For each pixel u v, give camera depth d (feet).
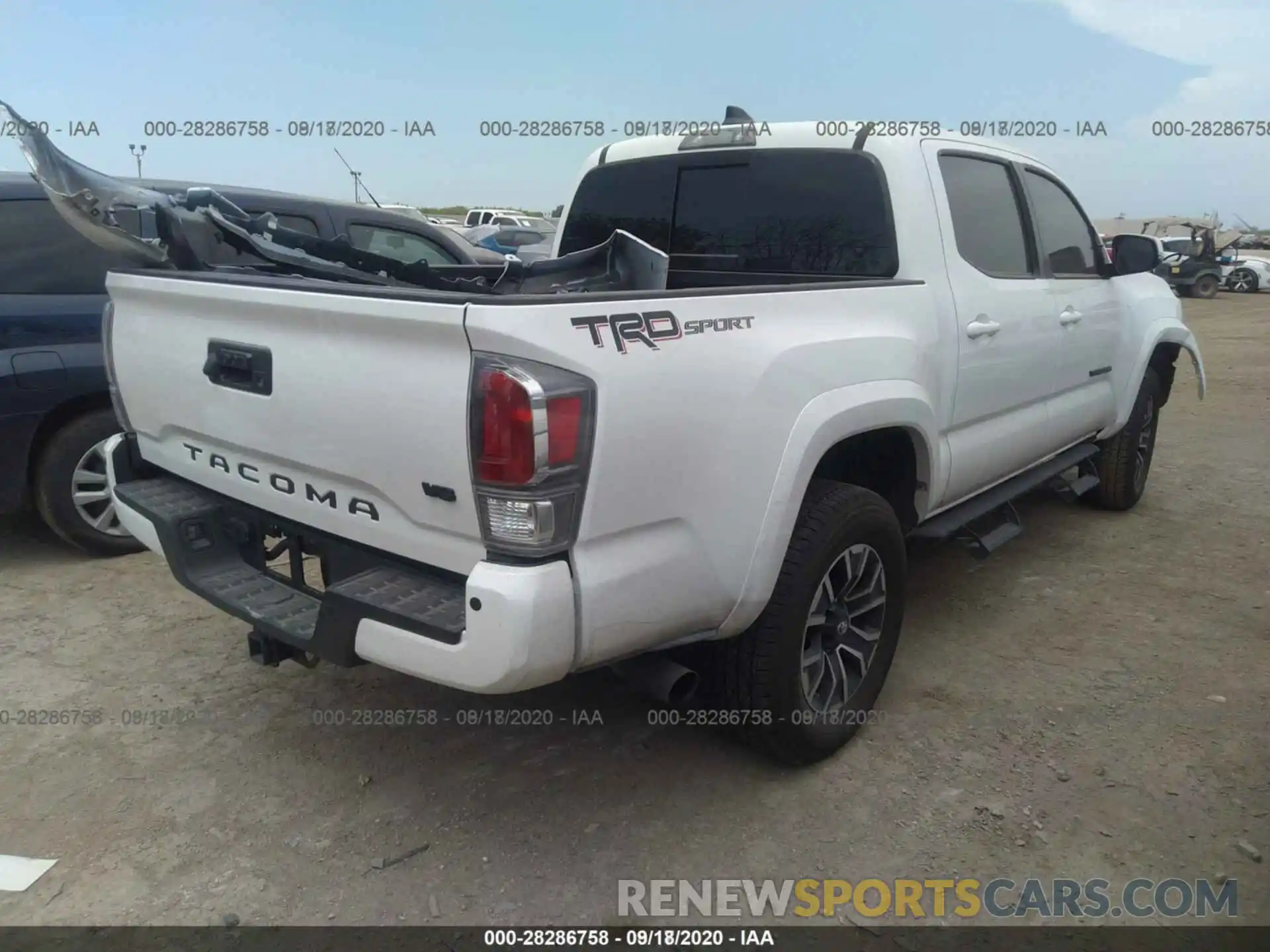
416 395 7.18
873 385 9.66
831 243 11.61
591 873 8.50
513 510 6.86
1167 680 11.98
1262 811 9.32
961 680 11.99
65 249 15.26
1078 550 16.79
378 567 8.11
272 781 9.87
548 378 6.78
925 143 11.56
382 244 19.95
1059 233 14.83
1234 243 90.74
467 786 9.78
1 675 12.04
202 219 10.54
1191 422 28.53
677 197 13.09
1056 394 14.67
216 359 8.84
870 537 9.89
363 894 8.24
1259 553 16.61
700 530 8.01
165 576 15.43
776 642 9.08
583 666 7.52
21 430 14.93
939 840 8.93
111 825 9.14
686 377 7.69
